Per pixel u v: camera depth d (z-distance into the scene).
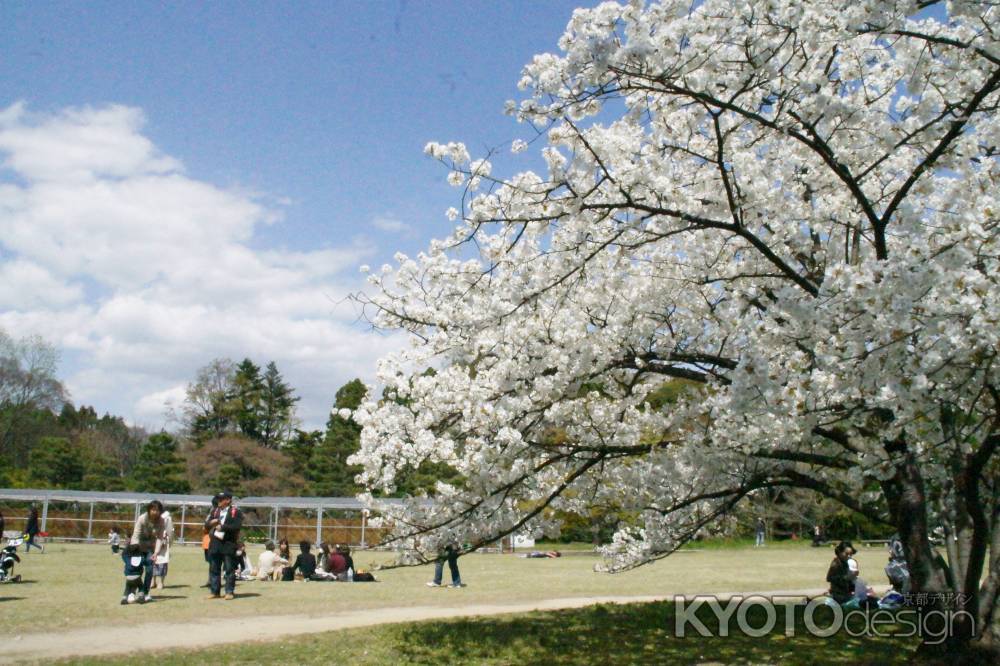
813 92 7.18
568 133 7.19
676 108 7.94
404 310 8.93
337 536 41.69
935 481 9.16
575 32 6.40
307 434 61.75
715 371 8.46
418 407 8.61
